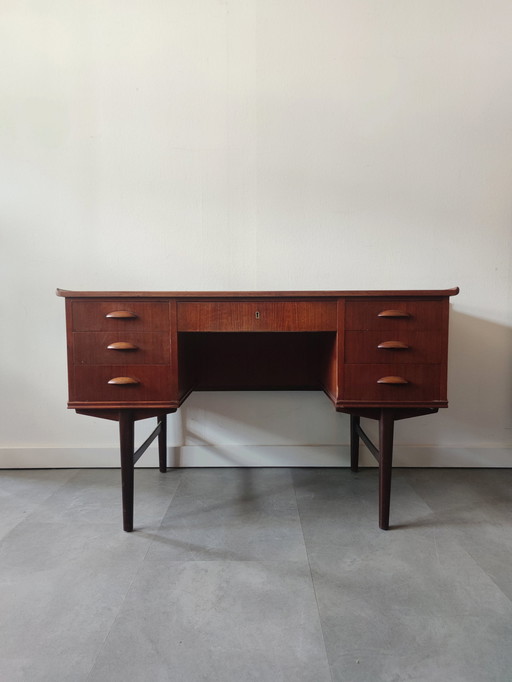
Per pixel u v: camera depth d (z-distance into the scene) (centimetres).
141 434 180
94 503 146
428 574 105
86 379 122
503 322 175
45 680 74
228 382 169
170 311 121
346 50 167
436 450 178
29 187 171
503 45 166
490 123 169
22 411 178
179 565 109
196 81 168
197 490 156
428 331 121
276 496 151
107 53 167
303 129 170
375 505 144
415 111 169
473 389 177
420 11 165
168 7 166
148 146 170
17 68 168
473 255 173
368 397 123
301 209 172
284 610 92
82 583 102
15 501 147
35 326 175
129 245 173
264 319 121
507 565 109
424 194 171
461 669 77
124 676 75
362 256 173
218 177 171
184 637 84
